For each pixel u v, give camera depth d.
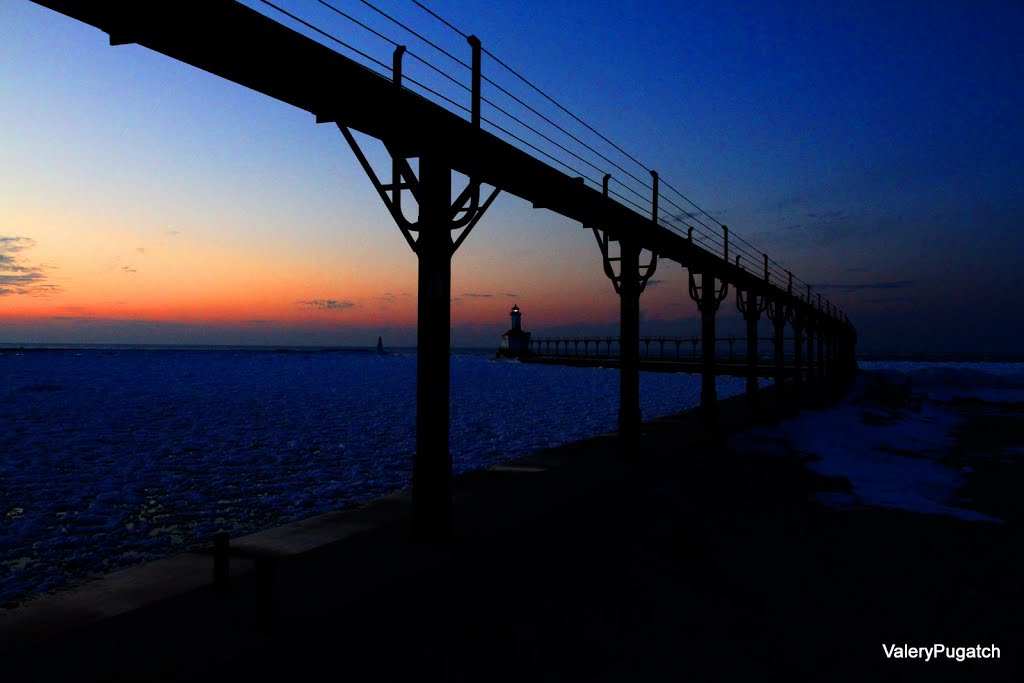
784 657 4.63
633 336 10.88
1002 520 8.67
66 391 25.98
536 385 36.03
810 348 29.97
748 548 7.10
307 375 40.75
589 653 4.54
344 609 4.39
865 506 9.26
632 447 10.69
